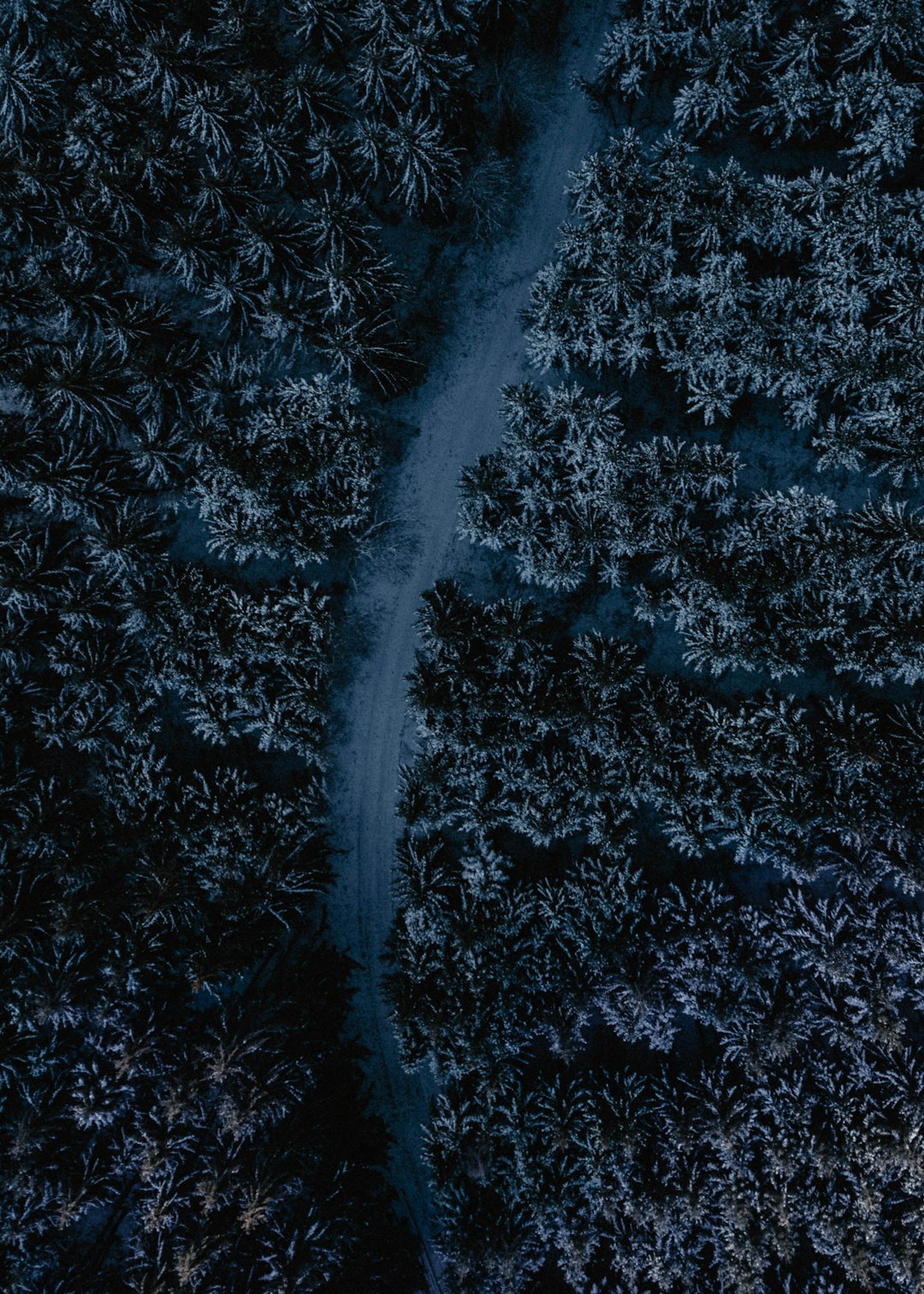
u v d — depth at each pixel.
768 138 16.30
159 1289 13.95
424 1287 16.27
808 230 15.55
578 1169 15.64
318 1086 15.66
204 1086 14.65
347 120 15.62
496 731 16.11
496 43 16.12
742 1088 16.17
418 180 15.00
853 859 16.08
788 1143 15.69
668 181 15.31
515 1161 15.73
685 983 15.88
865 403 16.06
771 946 16.14
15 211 14.72
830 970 15.70
